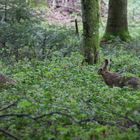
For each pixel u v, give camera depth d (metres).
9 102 8.43
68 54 17.14
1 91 10.11
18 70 13.83
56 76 12.23
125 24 22.42
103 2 34.06
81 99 8.94
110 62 14.30
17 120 6.75
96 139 6.15
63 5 33.03
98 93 9.75
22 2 20.88
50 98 8.80
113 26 22.27
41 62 15.23
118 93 9.63
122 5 22.25
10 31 17.33
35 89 10.24
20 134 6.18
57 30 20.23
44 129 6.33
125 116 6.97
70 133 6.20
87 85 10.86
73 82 11.36
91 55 14.83
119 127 6.55
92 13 14.78
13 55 17.02
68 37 19.67
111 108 7.94
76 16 31.41
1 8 20.66
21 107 7.55
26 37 17.25
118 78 10.69
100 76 11.45
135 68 14.32
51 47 17.66
